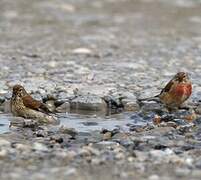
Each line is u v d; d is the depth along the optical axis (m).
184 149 11.40
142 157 10.66
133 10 33.72
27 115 13.98
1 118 14.12
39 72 19.12
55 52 22.89
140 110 15.30
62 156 10.61
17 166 10.09
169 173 9.88
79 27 28.97
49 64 20.42
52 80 17.98
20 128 13.12
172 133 12.59
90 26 29.31
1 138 11.84
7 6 32.84
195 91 16.78
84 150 10.91
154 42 25.72
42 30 27.86
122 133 12.46
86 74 19.00
